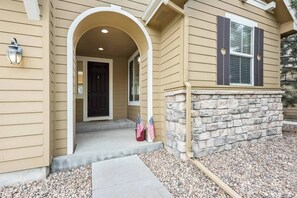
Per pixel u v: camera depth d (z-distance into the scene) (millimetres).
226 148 3182
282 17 4020
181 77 2816
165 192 1930
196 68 2994
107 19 3242
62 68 2670
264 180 2100
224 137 3164
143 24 3354
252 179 2131
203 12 3082
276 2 3828
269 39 3965
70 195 1911
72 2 2762
